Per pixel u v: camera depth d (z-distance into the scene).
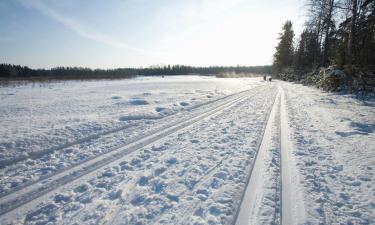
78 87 26.95
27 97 16.38
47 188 3.71
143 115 9.26
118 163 4.67
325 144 5.68
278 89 21.73
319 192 3.49
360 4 14.98
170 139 6.25
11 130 7.03
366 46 15.22
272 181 3.81
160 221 2.86
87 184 3.82
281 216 2.94
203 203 3.23
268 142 5.86
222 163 4.57
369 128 6.87
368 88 14.22
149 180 3.93
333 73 16.09
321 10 18.55
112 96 15.76
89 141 6.16
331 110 9.81
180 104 12.25
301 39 36.75
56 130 6.97
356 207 3.11
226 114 9.70
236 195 3.42
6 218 2.97
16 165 4.63
